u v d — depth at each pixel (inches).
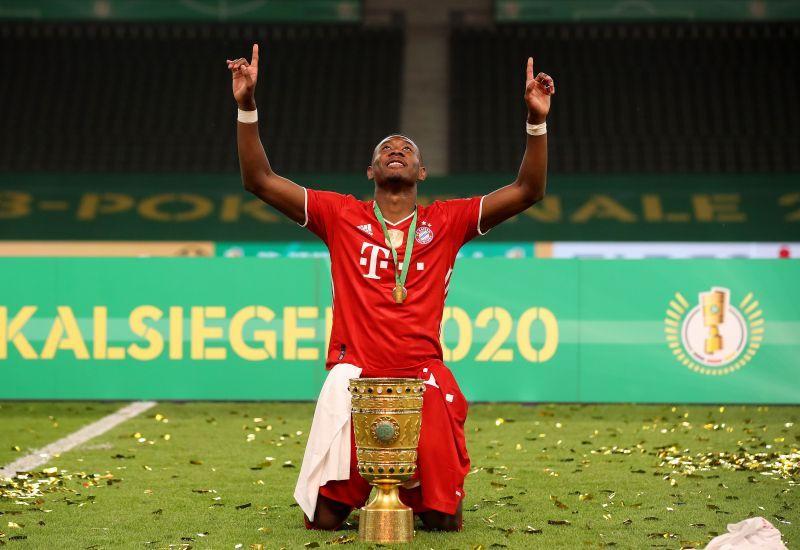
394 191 215.2
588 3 1080.2
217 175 968.3
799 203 923.4
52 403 430.9
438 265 213.9
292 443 330.0
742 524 187.6
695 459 299.1
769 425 374.0
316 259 416.5
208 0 1095.0
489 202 216.2
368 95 1092.5
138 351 416.8
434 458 203.6
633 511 227.8
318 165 1013.8
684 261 416.2
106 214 916.6
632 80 1090.1
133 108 1077.1
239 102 207.2
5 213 912.3
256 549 190.7
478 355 415.2
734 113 1056.2
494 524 214.7
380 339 208.8
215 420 380.5
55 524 215.0
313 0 1099.9
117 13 1095.0
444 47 1155.3
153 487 258.1
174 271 417.1
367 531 197.9
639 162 1005.2
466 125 1054.4
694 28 1135.0
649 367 416.2
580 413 402.3
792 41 1115.9
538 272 415.2
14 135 1038.4
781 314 415.2
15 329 417.4
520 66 1112.2
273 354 417.4
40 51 1122.0
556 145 1021.2
